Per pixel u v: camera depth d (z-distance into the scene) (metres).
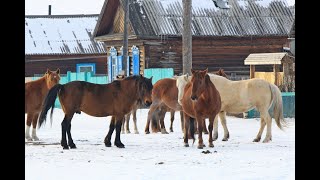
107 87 23.16
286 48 50.41
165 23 48.38
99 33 54.94
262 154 20.34
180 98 25.83
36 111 25.78
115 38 52.12
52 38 69.81
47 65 68.62
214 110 22.39
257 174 15.92
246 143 24.14
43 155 20.56
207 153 20.73
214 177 15.54
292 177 15.30
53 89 22.72
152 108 28.94
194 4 50.09
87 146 23.31
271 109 33.81
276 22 50.38
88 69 68.94
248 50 49.91
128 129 29.69
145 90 23.16
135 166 17.75
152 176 15.80
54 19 72.50
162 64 48.88
